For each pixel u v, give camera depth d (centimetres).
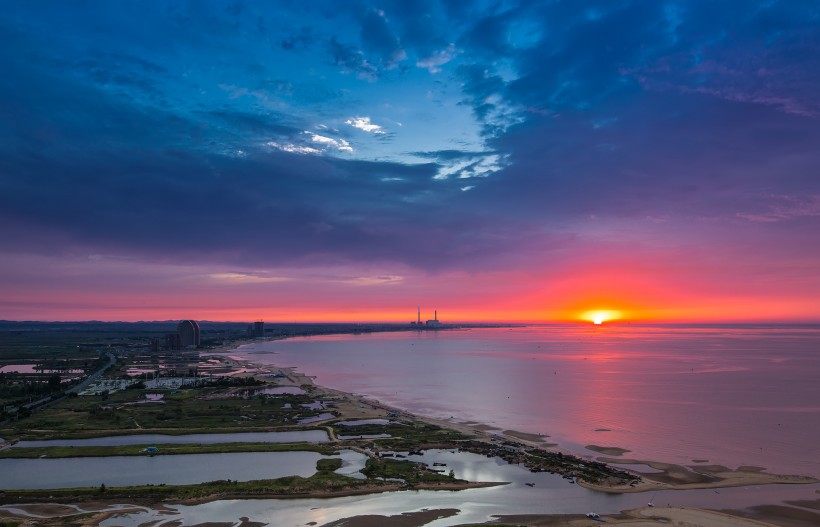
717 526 10312
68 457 14450
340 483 12156
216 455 14800
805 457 14912
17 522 10044
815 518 10788
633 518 10669
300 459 14538
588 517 10656
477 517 10650
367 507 11075
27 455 14525
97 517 10400
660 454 15275
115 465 13862
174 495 11406
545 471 13462
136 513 10625
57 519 10262
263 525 10156
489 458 14662
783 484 12694
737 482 12812
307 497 11525
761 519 10738
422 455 14912
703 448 15900
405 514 10744
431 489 12100
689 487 12481
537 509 11088
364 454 14888
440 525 10244
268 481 12225
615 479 12875
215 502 11206
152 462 14150
